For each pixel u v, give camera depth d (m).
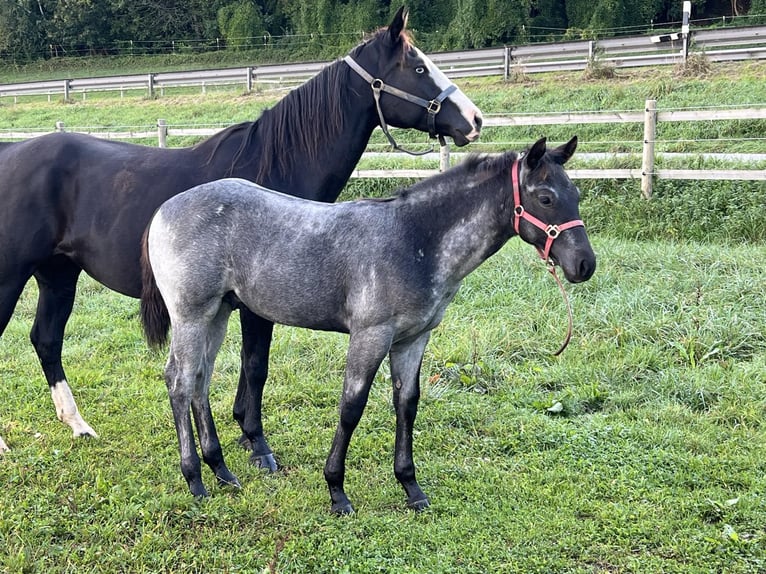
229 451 4.74
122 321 7.39
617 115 9.96
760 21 27.12
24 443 4.76
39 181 4.58
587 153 11.12
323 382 5.77
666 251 7.92
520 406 5.32
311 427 5.07
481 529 3.77
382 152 12.95
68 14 40.28
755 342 5.90
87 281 8.84
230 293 4.07
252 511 3.92
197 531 3.76
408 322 3.72
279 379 5.80
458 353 6.01
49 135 4.78
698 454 4.51
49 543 3.61
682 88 14.28
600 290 7.08
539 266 7.87
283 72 22.03
